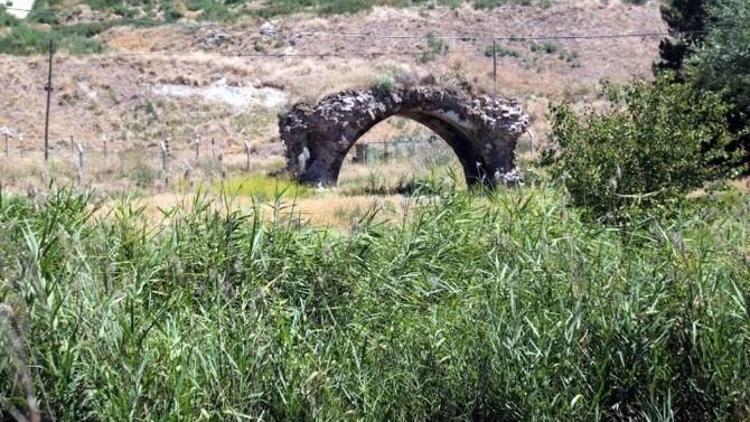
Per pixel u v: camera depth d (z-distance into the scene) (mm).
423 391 7785
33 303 6980
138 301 7824
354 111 37938
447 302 9141
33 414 6031
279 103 65688
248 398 7145
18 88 64188
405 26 78188
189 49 75938
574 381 7801
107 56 68562
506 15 79062
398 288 9312
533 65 71812
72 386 6609
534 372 7727
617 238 10289
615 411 7848
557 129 14438
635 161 13562
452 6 80438
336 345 8148
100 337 6992
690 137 13875
